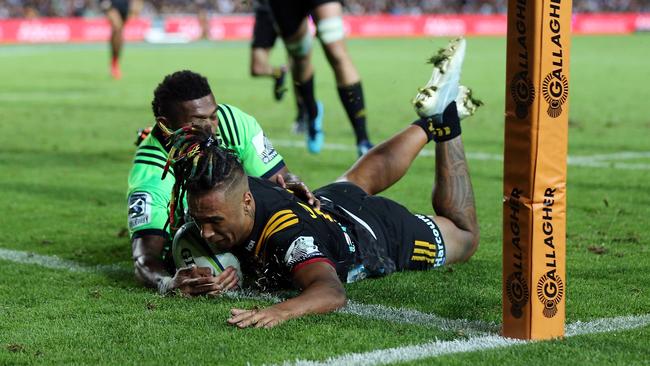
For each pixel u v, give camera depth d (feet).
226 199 35.70
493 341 31.76
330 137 103.35
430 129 45.32
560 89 29.84
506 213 30.99
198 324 34.50
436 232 43.83
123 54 270.46
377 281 41.24
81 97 154.40
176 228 40.27
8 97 154.10
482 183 71.92
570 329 33.50
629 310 36.50
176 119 41.27
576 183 71.36
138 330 33.96
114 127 115.03
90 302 38.99
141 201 42.09
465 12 453.99
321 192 42.39
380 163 46.01
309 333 32.81
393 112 129.39
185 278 38.63
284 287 39.55
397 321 34.94
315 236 37.01
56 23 345.92
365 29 387.55
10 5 380.17
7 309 38.24
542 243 30.66
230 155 36.24
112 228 57.88
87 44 327.88
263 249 37.09
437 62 43.60
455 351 30.83
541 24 29.12
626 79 186.91
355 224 40.55
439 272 43.19
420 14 449.89
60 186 73.92
